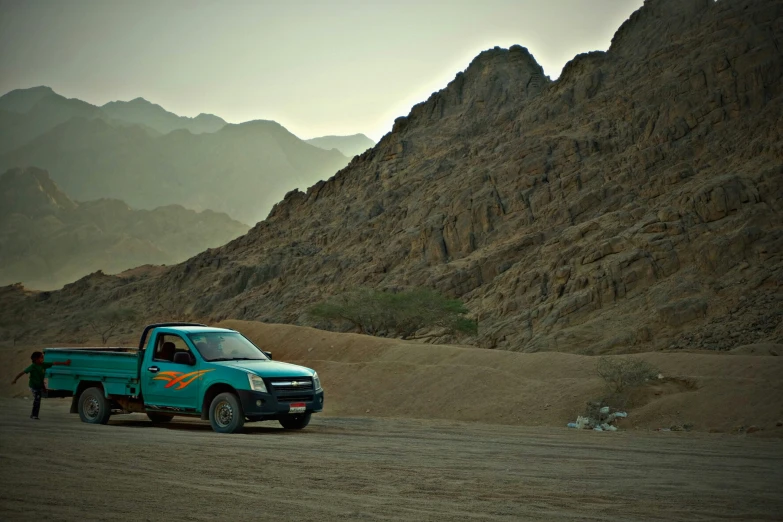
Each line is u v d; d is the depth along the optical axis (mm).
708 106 100000
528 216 104875
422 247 111625
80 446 13414
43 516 7816
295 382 17656
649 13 139500
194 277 158750
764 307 63281
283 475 10852
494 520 8305
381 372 31906
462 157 137125
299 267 131375
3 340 159375
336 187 163125
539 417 25562
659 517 8680
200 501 8766
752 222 73438
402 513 8516
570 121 121688
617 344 66375
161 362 18266
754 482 11523
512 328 79250
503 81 158125
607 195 98562
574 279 80812
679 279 72312
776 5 107375
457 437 18141
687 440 18547
